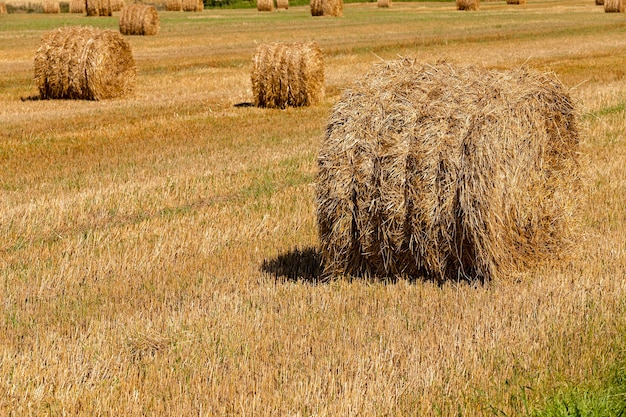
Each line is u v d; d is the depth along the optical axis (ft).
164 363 22.63
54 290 30.19
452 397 20.34
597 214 37.99
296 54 73.31
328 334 24.72
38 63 78.79
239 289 29.73
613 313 25.46
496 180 28.63
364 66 102.42
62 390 20.95
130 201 42.63
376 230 30.07
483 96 29.30
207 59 112.47
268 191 44.60
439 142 28.84
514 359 22.26
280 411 19.90
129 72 80.69
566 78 87.15
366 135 29.68
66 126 63.98
